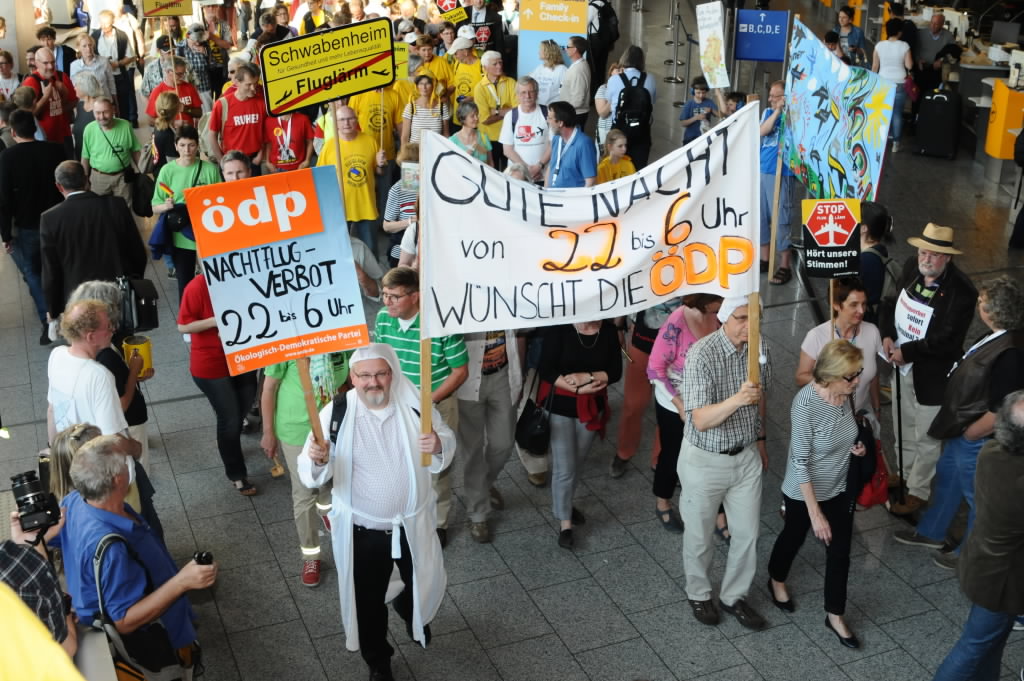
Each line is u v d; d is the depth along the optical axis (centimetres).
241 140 1021
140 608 396
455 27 1409
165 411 791
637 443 702
